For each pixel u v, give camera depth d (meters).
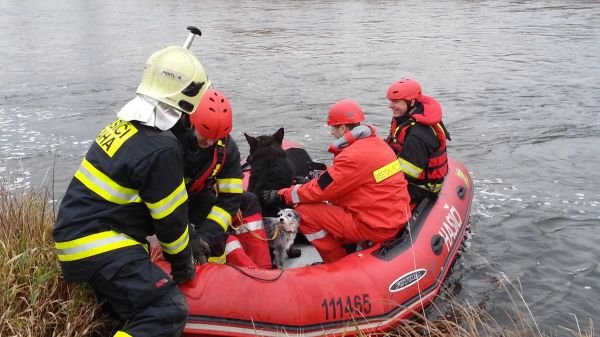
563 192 6.66
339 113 4.38
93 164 2.87
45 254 3.51
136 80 12.85
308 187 4.37
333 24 23.27
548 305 4.38
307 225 4.51
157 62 2.93
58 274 3.37
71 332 3.11
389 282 3.94
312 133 8.99
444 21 23.52
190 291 3.35
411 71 13.62
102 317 3.34
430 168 5.03
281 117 9.89
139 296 2.86
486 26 21.55
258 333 3.42
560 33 19.12
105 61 15.21
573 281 4.73
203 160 3.51
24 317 3.07
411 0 34.34
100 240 2.83
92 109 10.38
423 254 4.36
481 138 8.72
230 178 3.72
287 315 3.48
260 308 3.44
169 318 2.91
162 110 2.88
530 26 21.11
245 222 4.16
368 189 4.24
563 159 7.78
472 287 4.66
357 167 4.18
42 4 36.53
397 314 3.92
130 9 31.88
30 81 12.70
